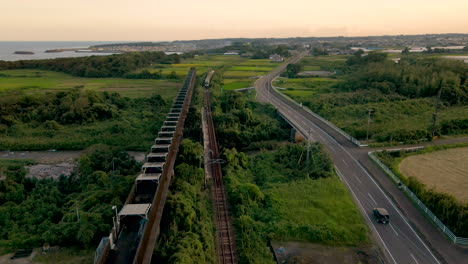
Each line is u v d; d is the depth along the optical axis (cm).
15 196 5153
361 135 8094
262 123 9119
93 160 6431
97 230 4112
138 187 4312
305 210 4662
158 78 17738
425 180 5519
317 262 3691
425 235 4106
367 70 14762
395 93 11962
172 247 3562
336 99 11644
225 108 10619
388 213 4575
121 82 16425
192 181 5303
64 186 5703
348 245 3991
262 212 4744
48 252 3962
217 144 7612
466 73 11900
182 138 7462
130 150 7731
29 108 9981
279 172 6262
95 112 9875
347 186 5350
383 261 3684
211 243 3991
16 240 4109
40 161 7038
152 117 9975
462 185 5322
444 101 10438
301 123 8769
